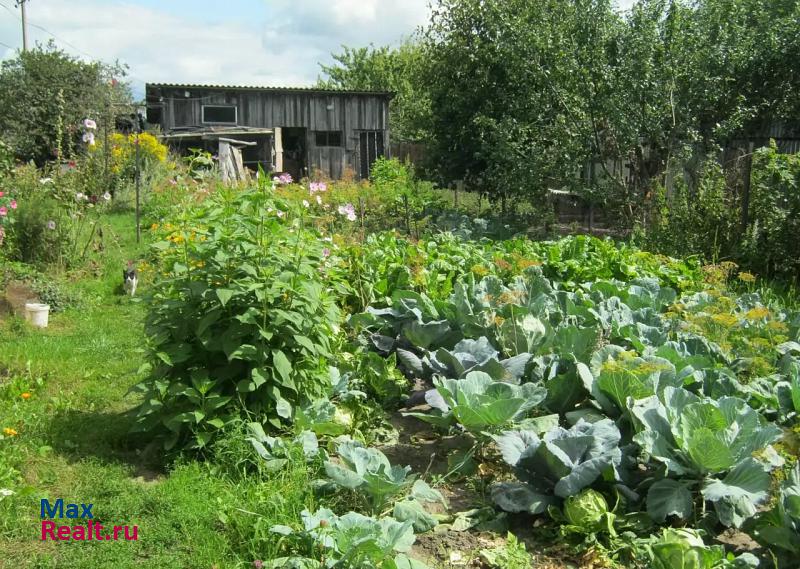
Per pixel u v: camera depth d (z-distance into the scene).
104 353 6.80
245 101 24.91
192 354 4.59
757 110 15.05
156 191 16.25
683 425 3.88
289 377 4.58
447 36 18.06
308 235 5.10
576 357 5.32
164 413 4.57
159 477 4.32
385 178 19.41
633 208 14.41
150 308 4.91
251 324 4.52
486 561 3.51
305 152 26.45
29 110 23.59
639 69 13.62
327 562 3.15
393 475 3.81
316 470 4.20
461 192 22.20
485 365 4.97
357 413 5.06
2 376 6.02
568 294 6.57
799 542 3.31
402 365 6.07
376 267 7.96
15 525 3.69
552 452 3.78
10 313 7.90
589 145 14.65
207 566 3.40
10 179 11.03
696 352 5.38
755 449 3.78
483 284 6.70
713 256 10.81
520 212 17.27
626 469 4.02
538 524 3.85
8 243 9.52
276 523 3.60
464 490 4.24
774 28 15.10
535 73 14.62
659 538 3.49
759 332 5.75
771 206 11.02
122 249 11.66
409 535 3.37
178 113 24.34
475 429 4.37
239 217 4.75
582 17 14.22
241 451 4.23
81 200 11.18
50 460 4.45
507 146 15.05
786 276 10.89
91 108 23.42
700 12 14.31
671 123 14.17
